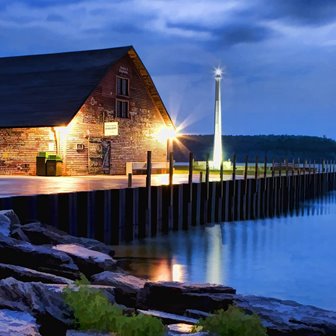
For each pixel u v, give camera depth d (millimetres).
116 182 23859
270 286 14180
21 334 5215
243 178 31203
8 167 30234
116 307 6316
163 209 22156
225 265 16609
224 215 27453
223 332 6070
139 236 20375
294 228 27562
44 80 33156
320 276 15633
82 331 5852
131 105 34281
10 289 6238
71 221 16469
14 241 10609
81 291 6555
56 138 28984
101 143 31578
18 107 30891
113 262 11219
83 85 30891
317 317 7773
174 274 14758
